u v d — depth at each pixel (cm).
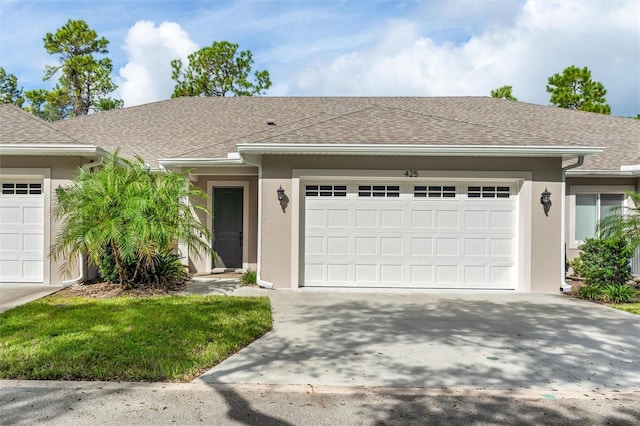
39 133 1073
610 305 862
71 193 897
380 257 1031
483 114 1554
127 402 400
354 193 1034
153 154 1314
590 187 1238
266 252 1012
